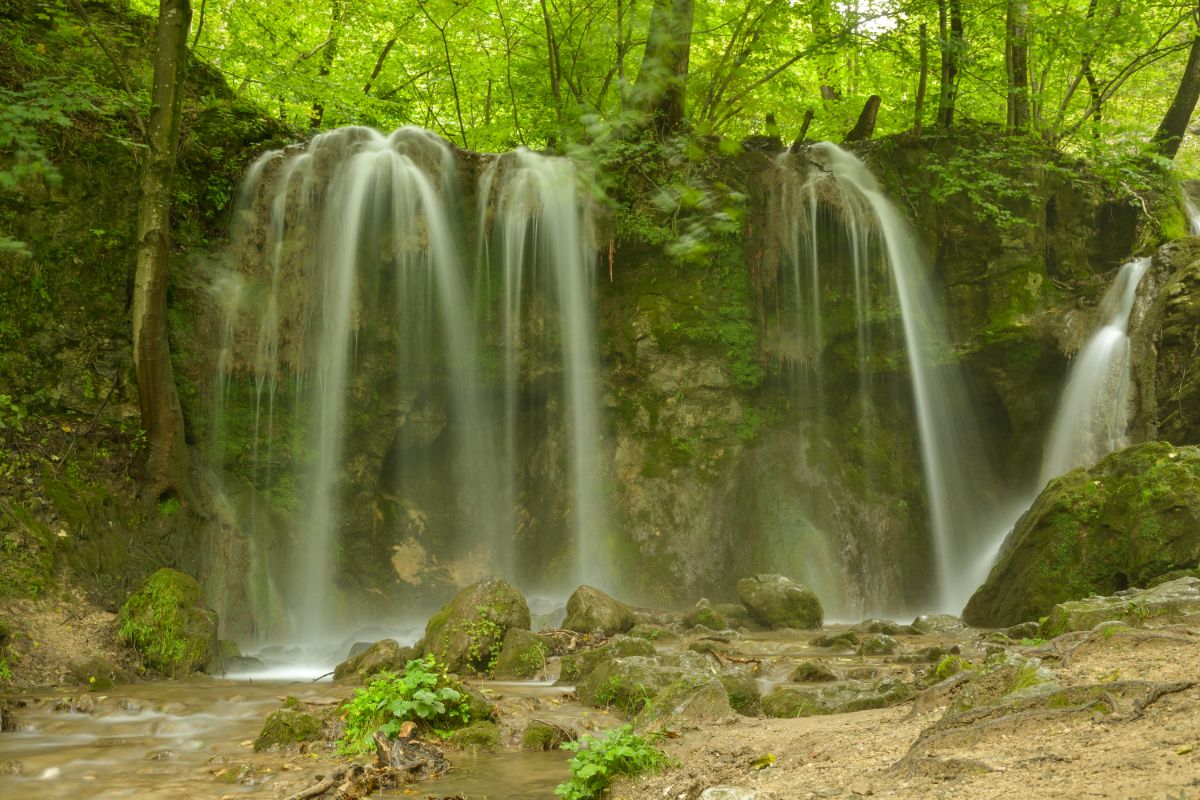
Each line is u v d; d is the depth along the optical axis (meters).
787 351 17.83
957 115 19.95
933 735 4.55
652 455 17.27
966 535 17.92
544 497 17.62
